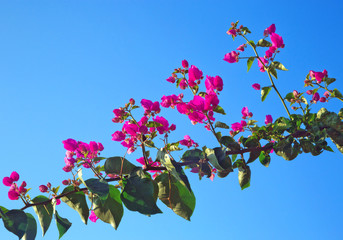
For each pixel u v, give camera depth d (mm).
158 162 799
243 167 875
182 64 894
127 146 806
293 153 854
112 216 765
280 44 973
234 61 982
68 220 780
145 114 815
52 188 786
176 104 854
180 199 786
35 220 770
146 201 736
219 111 824
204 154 774
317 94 958
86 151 782
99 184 740
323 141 861
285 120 876
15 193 773
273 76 968
